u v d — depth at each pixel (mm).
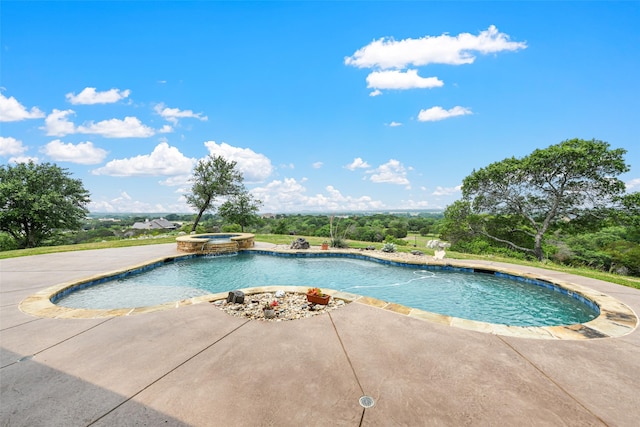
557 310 6441
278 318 4430
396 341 3635
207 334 3805
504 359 3219
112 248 13656
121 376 2799
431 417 2240
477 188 17859
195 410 2303
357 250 13133
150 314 4539
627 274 16906
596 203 15023
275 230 28453
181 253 12000
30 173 21359
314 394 2521
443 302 6969
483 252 17562
